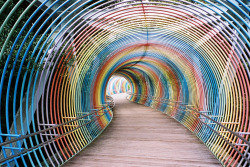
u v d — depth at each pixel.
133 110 15.02
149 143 6.67
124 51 9.34
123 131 8.41
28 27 5.56
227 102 6.05
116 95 33.75
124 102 21.89
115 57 9.73
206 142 6.51
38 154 6.89
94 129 8.02
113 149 6.09
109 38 6.90
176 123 9.94
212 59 6.51
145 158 5.32
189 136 7.50
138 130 8.55
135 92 25.23
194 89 8.85
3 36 4.12
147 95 19.52
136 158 5.32
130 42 8.17
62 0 5.54
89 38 6.23
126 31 6.97
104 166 4.84
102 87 12.53
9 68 4.38
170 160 5.17
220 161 5.04
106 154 5.65
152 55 11.39
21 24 5.22
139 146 6.35
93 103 9.53
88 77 8.39
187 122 9.19
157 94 16.50
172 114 11.86
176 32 6.58
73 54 5.71
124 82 44.34
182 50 7.94
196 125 8.00
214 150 5.62
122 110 15.08
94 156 5.50
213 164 4.92
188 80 9.60
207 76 7.25
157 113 13.30
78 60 6.22
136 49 9.68
